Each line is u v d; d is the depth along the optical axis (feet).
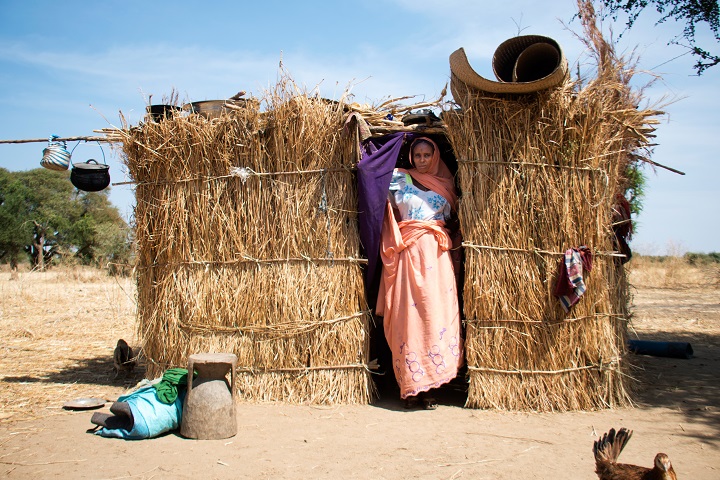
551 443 14.58
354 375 18.69
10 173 152.87
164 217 19.76
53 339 30.35
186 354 19.16
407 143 20.18
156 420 14.90
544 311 17.67
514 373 17.70
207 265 19.29
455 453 13.87
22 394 19.26
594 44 18.70
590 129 17.90
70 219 157.58
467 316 18.03
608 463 10.61
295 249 18.79
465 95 17.84
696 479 12.28
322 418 16.76
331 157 18.90
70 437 14.96
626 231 21.26
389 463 13.21
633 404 18.15
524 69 17.54
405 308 17.81
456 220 19.33
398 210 19.19
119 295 50.80
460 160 18.13
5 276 74.79
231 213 19.16
